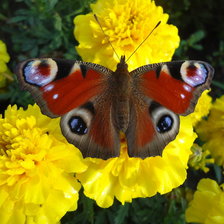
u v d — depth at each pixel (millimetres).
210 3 256
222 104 191
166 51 177
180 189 202
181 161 155
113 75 149
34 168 146
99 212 192
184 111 143
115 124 144
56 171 148
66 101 140
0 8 266
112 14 169
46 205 147
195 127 195
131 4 172
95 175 152
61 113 140
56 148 148
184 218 195
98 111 145
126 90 146
